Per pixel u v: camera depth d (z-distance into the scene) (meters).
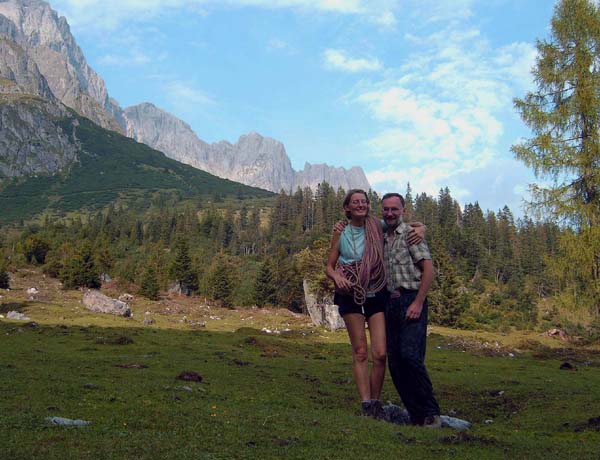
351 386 19.42
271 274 92.75
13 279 85.69
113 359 22.28
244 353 29.02
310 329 52.81
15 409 9.20
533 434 11.92
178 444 7.04
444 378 23.42
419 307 10.07
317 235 159.00
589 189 29.47
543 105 31.12
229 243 176.38
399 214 10.38
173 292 99.56
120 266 117.75
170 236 179.50
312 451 7.16
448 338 45.31
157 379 16.47
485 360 32.84
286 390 17.20
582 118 29.97
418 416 10.41
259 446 7.30
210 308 77.88
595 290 29.16
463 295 90.25
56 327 36.81
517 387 20.94
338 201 180.62
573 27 30.11
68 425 7.94
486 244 149.88
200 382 16.86
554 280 32.66
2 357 20.55
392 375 10.58
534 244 133.38
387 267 10.38
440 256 92.50
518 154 30.28
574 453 8.44
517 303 98.44
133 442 6.98
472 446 8.24
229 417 9.50
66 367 18.30
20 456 6.14
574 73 29.80
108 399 10.90
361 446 7.67
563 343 45.78
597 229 28.33
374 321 10.39
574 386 21.36
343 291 10.15
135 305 72.12
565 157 29.22
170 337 36.00
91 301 52.78
